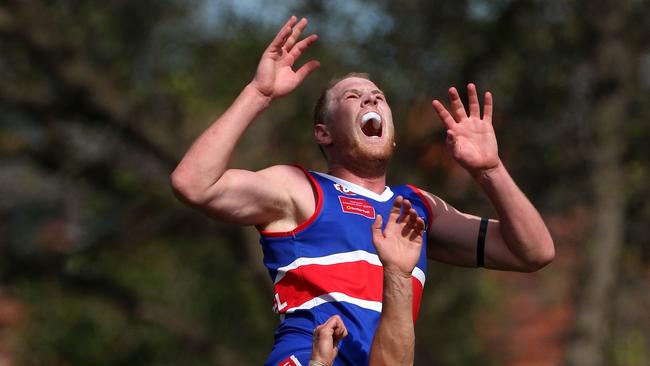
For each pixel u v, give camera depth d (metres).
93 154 53.94
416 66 48.22
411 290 14.53
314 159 50.09
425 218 16.81
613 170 49.59
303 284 15.46
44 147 54.59
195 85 51.34
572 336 50.62
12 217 56.66
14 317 58.34
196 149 14.94
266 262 15.95
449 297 54.84
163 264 57.53
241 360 56.50
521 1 48.12
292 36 15.90
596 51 49.06
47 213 57.09
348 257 15.51
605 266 49.72
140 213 54.84
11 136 54.62
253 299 57.50
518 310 64.19
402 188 16.97
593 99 49.59
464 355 57.00
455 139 16.06
